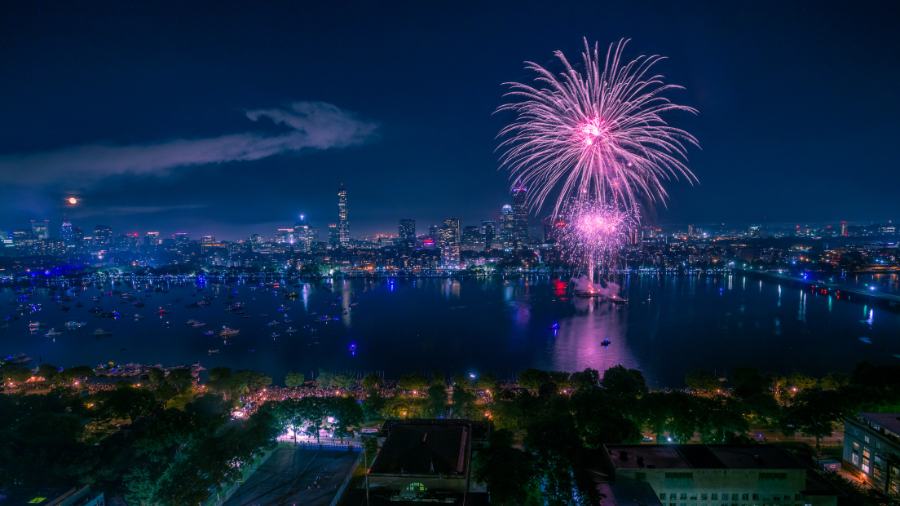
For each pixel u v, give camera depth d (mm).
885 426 119375
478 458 119125
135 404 160750
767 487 107188
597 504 98875
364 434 153875
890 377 174000
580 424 140875
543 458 118750
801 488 107125
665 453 115375
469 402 170250
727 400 159625
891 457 113312
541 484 117125
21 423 143375
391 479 100812
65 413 158375
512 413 153875
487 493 109125
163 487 114500
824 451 143750
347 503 102938
